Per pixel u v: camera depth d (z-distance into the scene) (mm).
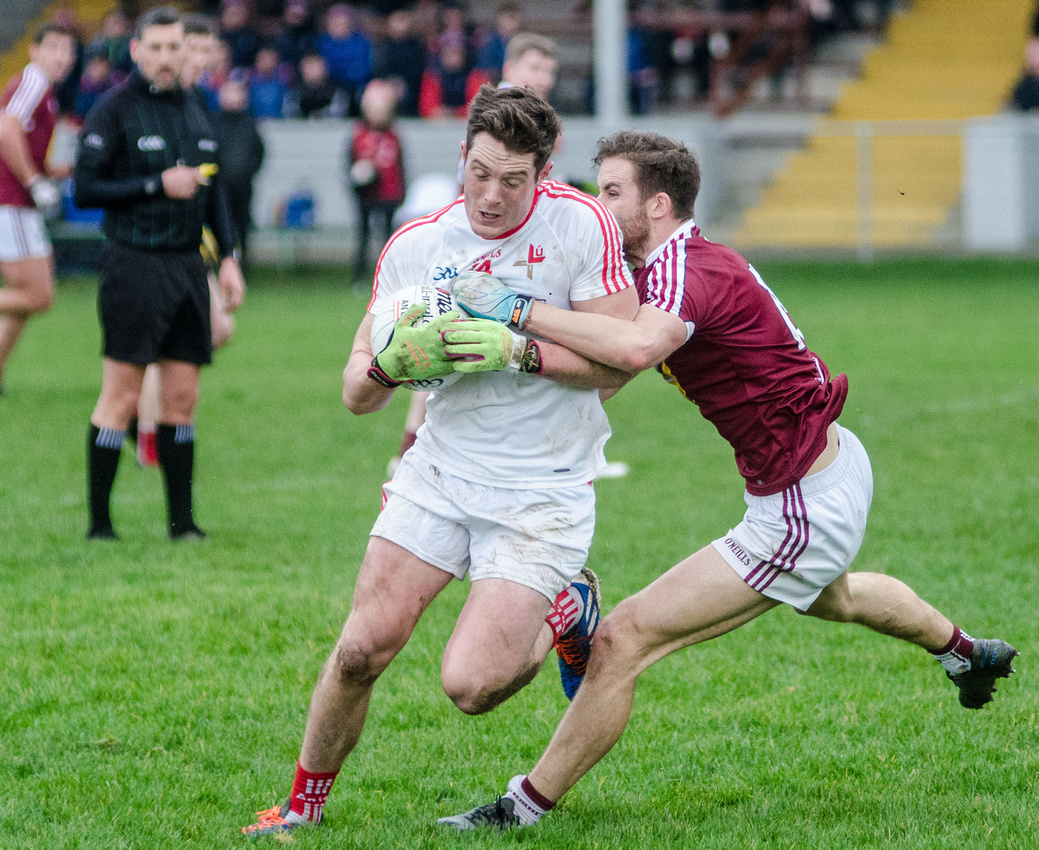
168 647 18719
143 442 31328
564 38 98500
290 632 19375
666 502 27625
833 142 84625
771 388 13242
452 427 12922
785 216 84438
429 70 85188
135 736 15742
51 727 15930
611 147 13594
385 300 12797
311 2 94375
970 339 51969
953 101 94812
